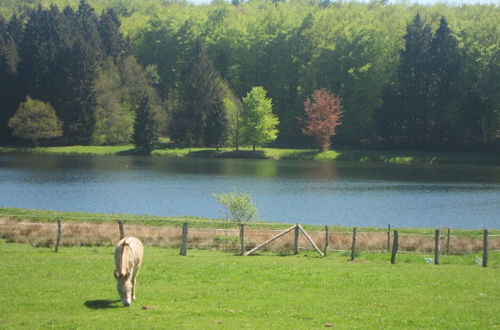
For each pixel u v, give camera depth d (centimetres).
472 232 4097
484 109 13175
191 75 14338
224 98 14262
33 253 2942
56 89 14312
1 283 2162
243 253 3153
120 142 14338
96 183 7919
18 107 14588
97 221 4075
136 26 19675
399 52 14062
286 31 15938
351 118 14538
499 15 16550
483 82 13212
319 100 13650
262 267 2597
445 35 13762
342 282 2308
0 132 14562
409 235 3703
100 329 1622
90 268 2478
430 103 13600
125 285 1880
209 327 1648
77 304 1905
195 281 2291
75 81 14075
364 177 9119
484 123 13662
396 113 13538
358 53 14688
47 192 6950
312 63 15050
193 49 15562
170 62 17125
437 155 12794
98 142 14175
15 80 14638
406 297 2070
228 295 2069
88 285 2172
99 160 11750
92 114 14000
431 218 5491
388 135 13738
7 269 2417
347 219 5403
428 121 13950
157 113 13638
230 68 16412
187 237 3391
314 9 18788
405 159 12519
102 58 15300
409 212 5791
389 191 7406
